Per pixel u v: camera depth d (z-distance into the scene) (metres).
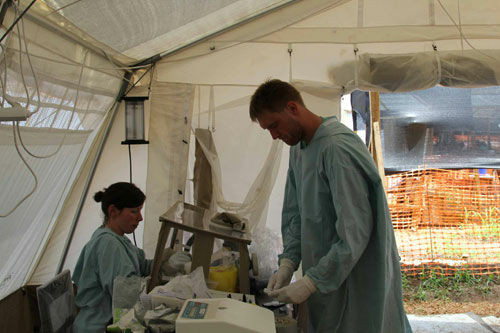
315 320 1.52
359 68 2.73
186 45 2.75
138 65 2.69
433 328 3.25
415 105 4.34
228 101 2.79
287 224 1.79
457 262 4.53
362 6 2.78
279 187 2.94
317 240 1.52
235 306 1.11
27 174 1.89
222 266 1.59
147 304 1.19
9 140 1.59
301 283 1.34
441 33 2.76
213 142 2.69
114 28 1.99
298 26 2.81
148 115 2.90
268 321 1.06
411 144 4.39
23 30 1.37
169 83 2.73
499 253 4.62
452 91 4.27
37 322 2.72
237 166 2.73
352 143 1.42
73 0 1.59
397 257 1.54
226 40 2.80
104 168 2.92
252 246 1.88
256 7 2.66
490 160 4.27
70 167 2.34
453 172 4.95
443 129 4.33
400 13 2.77
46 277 2.80
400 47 2.79
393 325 1.53
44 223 2.46
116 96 2.62
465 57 2.66
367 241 1.36
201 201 2.57
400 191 4.87
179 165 2.66
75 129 2.17
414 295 3.98
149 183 2.66
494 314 3.51
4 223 1.95
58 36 1.78
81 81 2.01
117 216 1.77
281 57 2.85
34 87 1.65
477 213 4.85
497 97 4.20
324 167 1.44
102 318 1.64
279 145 2.72
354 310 1.46
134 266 1.74
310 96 2.79
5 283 2.43
